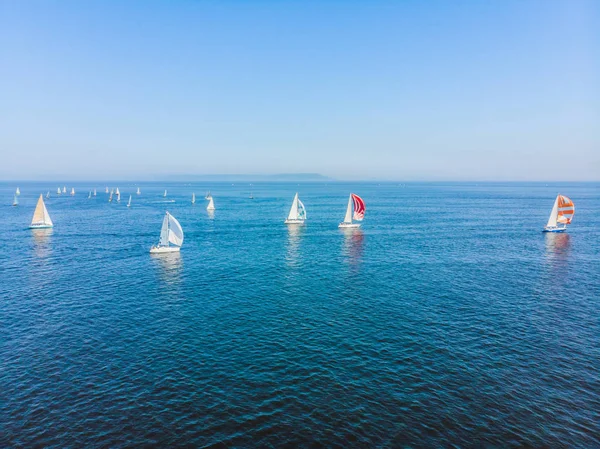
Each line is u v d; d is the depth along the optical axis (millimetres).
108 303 44344
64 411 24750
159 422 23828
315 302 44781
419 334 36000
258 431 23156
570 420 24219
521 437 22766
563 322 38938
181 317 40156
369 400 26031
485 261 65688
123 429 23203
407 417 24375
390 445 22078
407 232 98688
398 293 48094
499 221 122500
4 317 39781
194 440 22406
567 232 98188
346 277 55531
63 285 51281
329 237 91062
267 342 34375
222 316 40469
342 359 31344
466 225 112125
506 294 47750
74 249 75625
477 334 36031
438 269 60156
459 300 45406
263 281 53500
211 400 26000
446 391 27031
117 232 97938
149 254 71188
